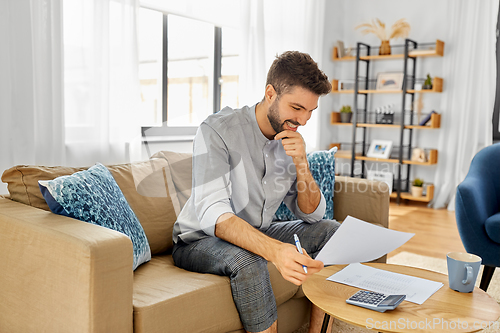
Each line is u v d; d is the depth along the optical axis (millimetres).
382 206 2012
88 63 2342
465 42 4211
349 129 5059
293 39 3895
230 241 1250
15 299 1144
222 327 1201
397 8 4656
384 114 4660
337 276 1222
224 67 3600
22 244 1110
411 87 4574
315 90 1278
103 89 2406
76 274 967
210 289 1170
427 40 4500
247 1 3297
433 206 4398
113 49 2447
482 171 2230
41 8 2109
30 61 2059
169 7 3043
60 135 2211
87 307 948
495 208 2195
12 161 2031
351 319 941
